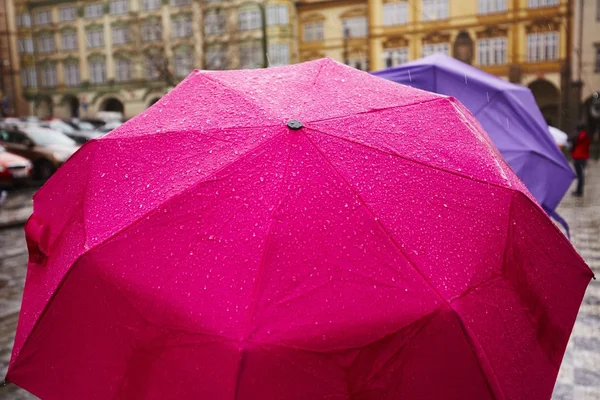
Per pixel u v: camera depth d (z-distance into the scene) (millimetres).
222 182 1512
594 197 12711
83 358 1453
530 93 4379
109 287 1438
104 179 1673
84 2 44719
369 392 1332
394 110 1810
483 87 4074
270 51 39281
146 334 1379
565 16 33188
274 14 39000
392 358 1345
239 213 1457
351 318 1345
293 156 1545
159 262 1434
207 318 1328
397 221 1489
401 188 1566
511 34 34531
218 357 1292
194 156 1615
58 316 1501
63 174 1850
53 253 1685
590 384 3994
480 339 1392
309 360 1305
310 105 1754
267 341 1286
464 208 1595
